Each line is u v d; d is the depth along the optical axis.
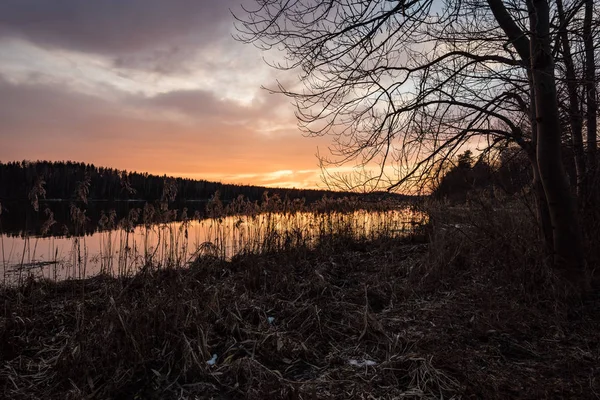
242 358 4.02
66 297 6.33
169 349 4.21
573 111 6.86
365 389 3.52
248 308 5.39
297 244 9.30
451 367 3.83
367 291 6.43
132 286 6.77
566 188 5.66
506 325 4.86
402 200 7.67
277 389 3.54
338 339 4.76
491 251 6.78
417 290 6.42
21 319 4.83
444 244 7.74
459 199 8.29
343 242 10.72
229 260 8.96
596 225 6.49
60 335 4.68
